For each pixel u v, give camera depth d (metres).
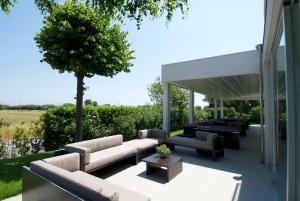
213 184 3.75
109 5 3.21
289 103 1.65
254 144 7.88
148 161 4.12
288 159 1.63
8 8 3.96
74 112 6.74
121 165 4.84
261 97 5.18
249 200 3.14
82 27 4.62
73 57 4.58
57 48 4.53
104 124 7.73
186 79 6.98
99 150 4.60
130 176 4.12
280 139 2.99
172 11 3.30
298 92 1.64
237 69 5.86
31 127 5.84
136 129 9.05
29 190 2.75
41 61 4.89
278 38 2.88
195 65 6.75
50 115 6.25
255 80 7.91
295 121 1.63
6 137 5.34
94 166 3.76
